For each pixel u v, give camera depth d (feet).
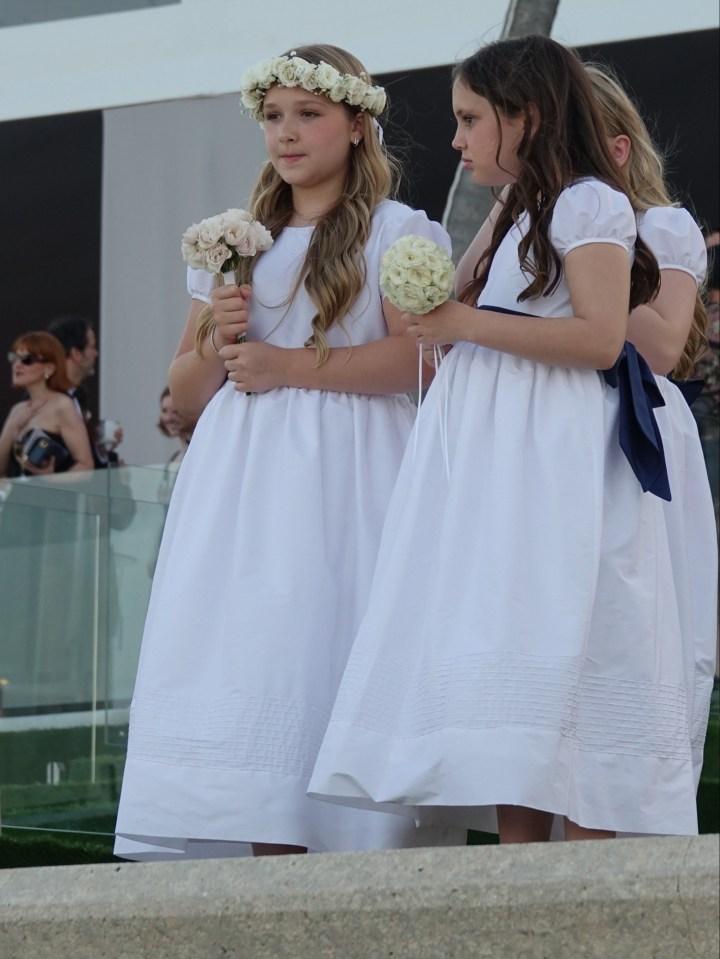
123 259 34.04
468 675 12.37
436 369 13.99
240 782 13.60
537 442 13.14
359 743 12.59
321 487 14.53
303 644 14.01
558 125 13.84
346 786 12.54
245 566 14.30
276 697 13.85
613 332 13.26
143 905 9.80
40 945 9.86
